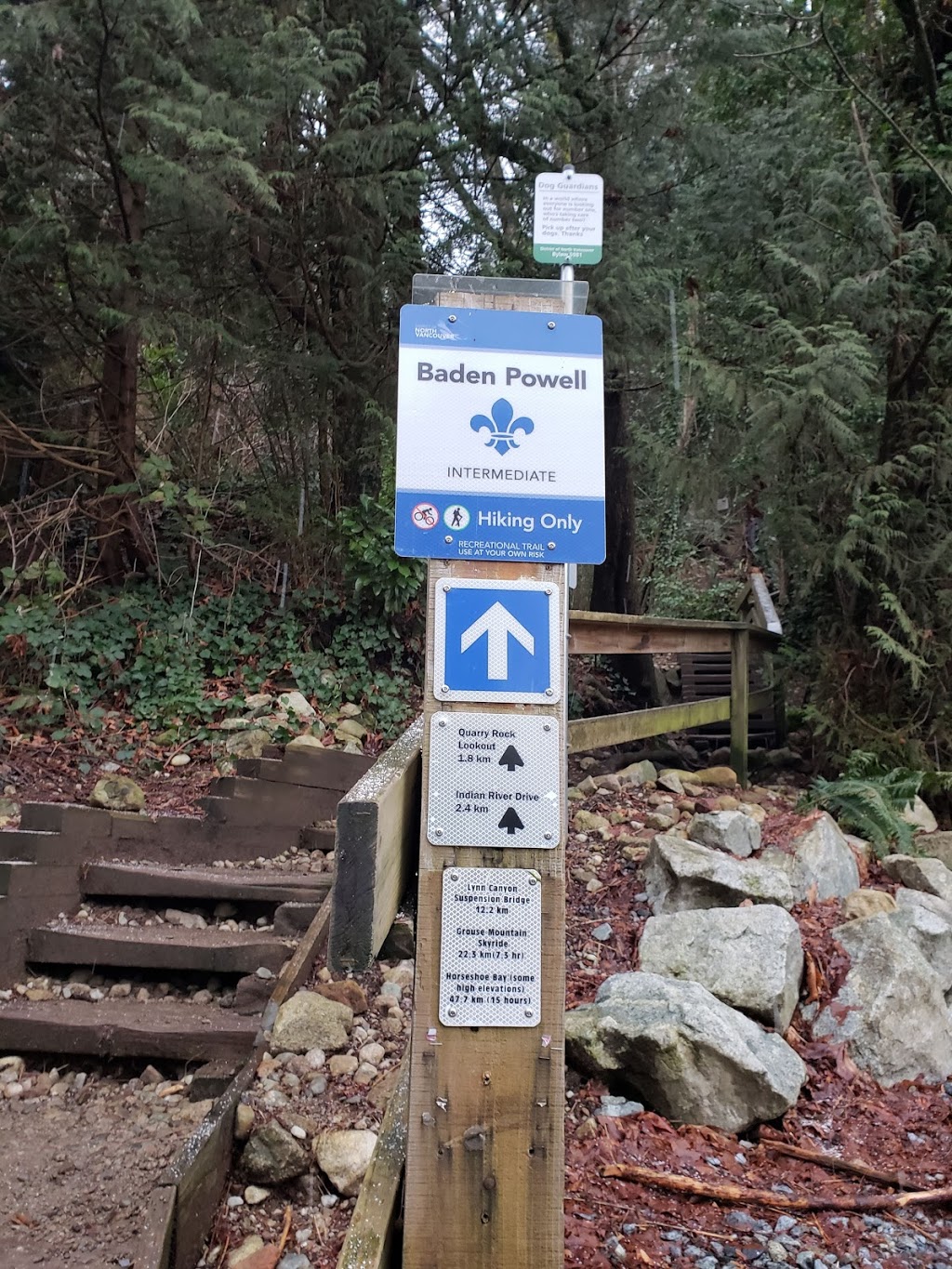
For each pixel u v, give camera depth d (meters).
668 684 10.84
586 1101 2.77
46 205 5.73
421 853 1.66
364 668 6.68
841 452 6.52
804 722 7.56
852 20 7.25
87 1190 2.46
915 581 6.51
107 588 7.02
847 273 6.72
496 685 1.69
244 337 7.27
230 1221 2.30
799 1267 2.18
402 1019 3.08
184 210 6.32
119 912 4.02
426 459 1.72
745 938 3.40
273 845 4.66
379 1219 1.83
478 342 1.76
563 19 7.91
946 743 6.43
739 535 15.19
